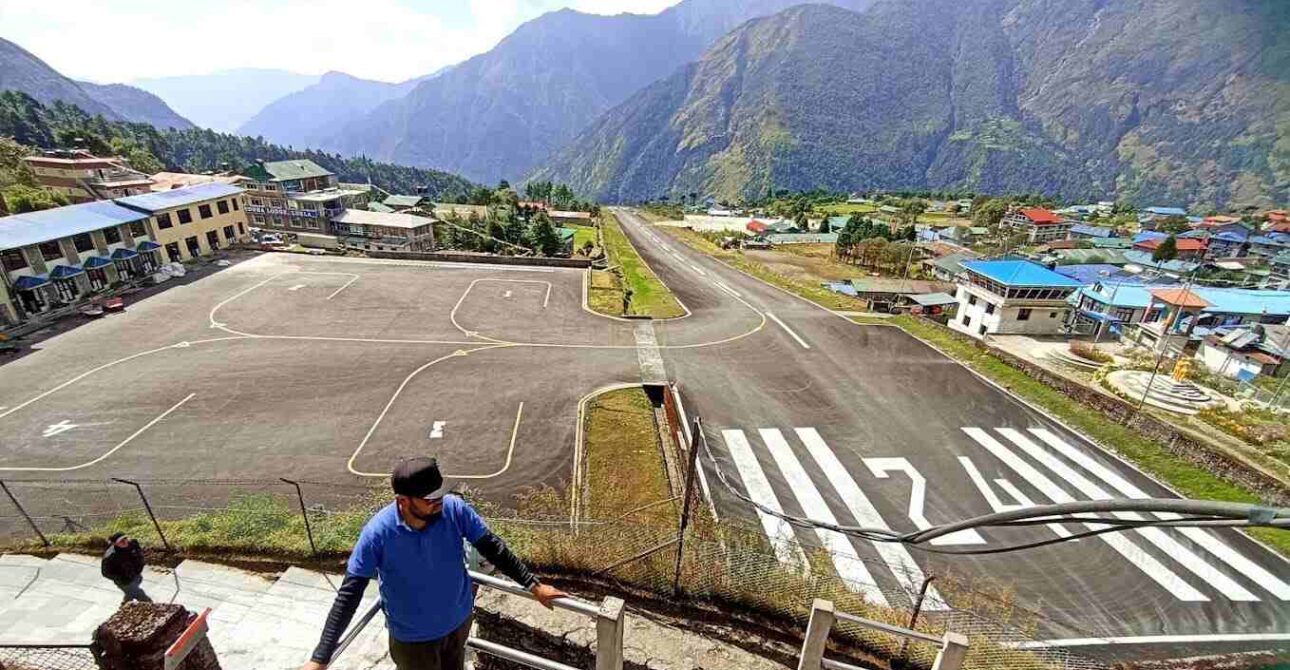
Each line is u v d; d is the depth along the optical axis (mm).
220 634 8688
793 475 20547
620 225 113750
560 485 19000
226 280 41031
